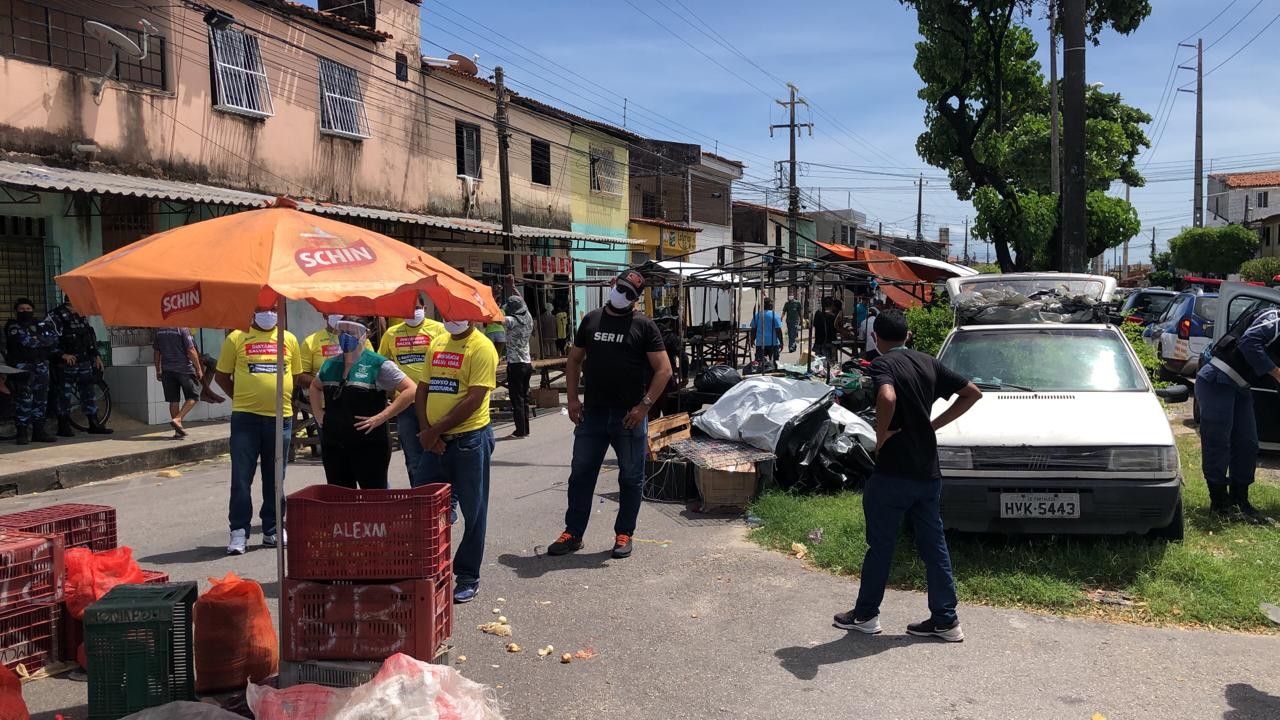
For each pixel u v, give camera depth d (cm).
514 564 667
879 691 444
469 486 585
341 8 1878
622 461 680
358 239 405
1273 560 617
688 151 3397
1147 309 2238
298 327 1596
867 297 2270
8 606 451
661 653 496
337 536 400
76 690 449
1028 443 606
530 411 1585
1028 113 2295
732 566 654
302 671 402
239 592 446
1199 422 745
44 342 1141
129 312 360
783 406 867
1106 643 498
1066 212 1176
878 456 505
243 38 1578
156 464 1106
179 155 1459
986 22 2117
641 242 2542
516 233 2036
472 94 2214
